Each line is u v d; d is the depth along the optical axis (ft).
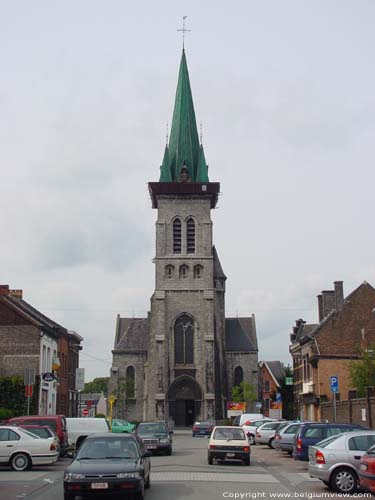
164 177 289.94
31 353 172.45
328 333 193.67
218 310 313.32
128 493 57.16
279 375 403.34
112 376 311.27
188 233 283.79
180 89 303.68
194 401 269.03
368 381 152.76
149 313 290.97
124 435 66.59
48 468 93.97
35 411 168.14
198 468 92.89
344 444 68.44
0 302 175.22
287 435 115.44
